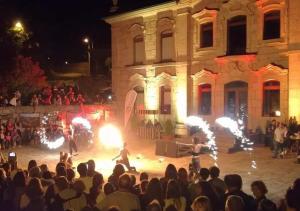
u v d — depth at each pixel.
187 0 32.28
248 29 29.16
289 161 22.55
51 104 36.09
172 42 34.47
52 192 8.59
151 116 36.22
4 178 9.70
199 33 32.53
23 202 8.15
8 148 30.64
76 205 8.18
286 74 27.05
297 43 26.14
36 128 32.81
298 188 6.54
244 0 29.22
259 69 28.48
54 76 56.75
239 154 25.59
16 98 34.91
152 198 8.15
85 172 9.91
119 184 7.99
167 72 34.75
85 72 60.31
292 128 24.52
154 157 25.62
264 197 7.48
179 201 7.86
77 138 31.31
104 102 39.66
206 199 6.29
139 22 37.19
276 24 27.78
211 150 27.02
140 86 37.53
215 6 31.22
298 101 26.11
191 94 33.34
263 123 28.52
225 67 30.72
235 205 6.25
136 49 38.03
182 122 33.47
